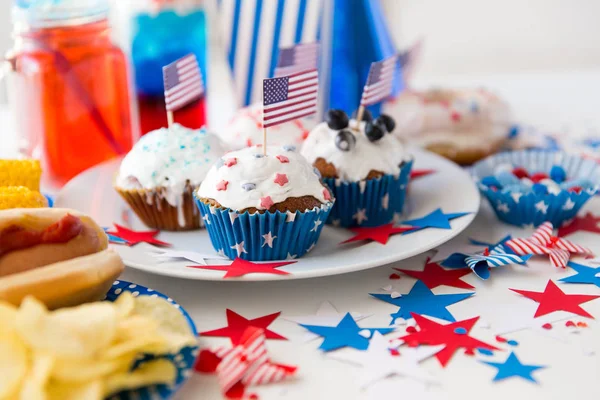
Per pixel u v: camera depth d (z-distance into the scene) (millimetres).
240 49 726
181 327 409
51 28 580
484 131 677
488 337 429
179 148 543
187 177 534
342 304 459
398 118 688
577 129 736
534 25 1038
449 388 396
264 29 718
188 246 527
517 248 501
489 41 1059
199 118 639
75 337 365
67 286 405
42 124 598
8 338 365
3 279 401
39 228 425
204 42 636
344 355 417
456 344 423
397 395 392
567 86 903
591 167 581
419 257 510
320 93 736
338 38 713
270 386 398
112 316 376
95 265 415
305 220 485
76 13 586
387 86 566
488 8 1036
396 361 412
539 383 398
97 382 363
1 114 841
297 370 408
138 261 471
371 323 442
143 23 615
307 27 717
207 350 421
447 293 468
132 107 703
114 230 524
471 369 408
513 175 569
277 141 583
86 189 572
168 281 485
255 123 590
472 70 1077
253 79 734
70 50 589
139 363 386
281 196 480
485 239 534
